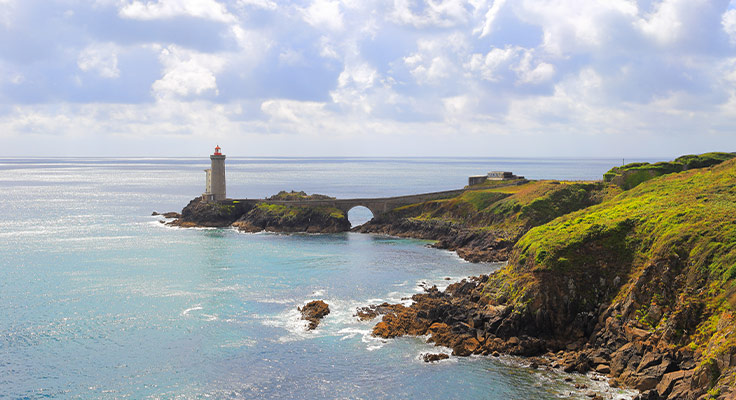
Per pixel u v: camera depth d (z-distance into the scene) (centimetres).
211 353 7869
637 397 6438
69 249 15012
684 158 18525
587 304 8338
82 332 8594
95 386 6881
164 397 6631
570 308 8325
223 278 11819
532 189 18088
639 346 7081
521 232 15475
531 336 8144
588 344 7862
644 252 8625
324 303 9819
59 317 9238
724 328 6456
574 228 9738
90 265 12975
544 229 10394
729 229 7919
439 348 8088
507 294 8969
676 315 7169
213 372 7288
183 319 9194
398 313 9288
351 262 13625
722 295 7025
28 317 9212
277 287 11125
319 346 8138
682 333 7006
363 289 11019
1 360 7562
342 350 7994
